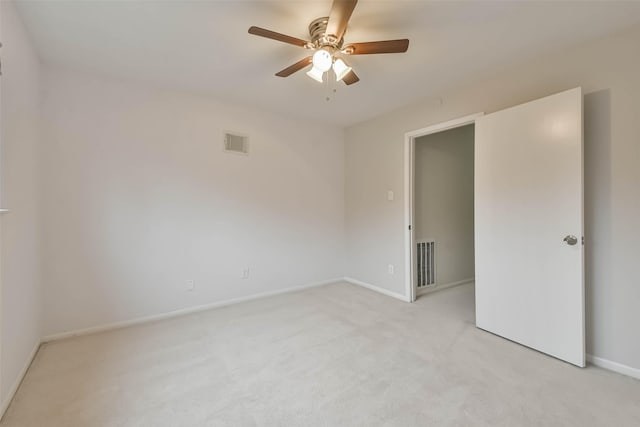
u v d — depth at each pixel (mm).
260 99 3266
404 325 2771
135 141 2836
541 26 1968
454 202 4195
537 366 2061
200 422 1531
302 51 2281
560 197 2146
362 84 2867
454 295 3723
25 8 1771
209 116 3244
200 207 3205
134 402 1684
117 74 2648
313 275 4141
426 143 3861
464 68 2551
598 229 2104
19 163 1897
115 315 2744
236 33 2045
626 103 1985
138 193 2855
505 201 2488
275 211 3764
